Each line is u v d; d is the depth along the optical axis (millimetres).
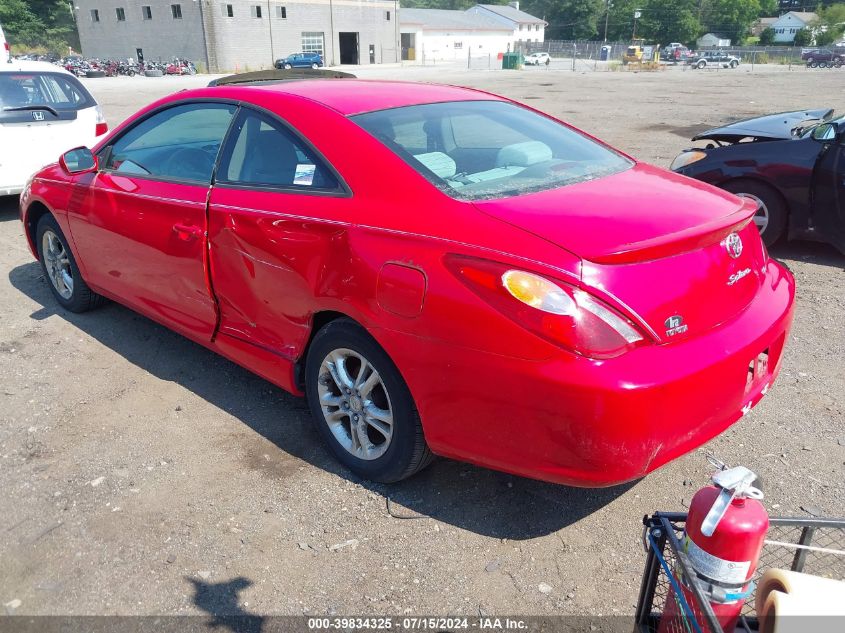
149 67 49812
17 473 3088
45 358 4223
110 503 2879
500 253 2305
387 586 2438
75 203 4270
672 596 1800
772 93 25969
